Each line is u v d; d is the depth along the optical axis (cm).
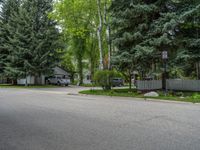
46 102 1177
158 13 1614
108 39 1897
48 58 3209
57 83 3775
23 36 3055
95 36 3525
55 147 441
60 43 3306
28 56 3120
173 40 1512
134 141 473
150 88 1817
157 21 1526
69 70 4728
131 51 1587
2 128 596
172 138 493
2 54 3369
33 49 3095
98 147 438
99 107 977
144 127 595
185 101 1171
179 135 516
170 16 1466
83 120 691
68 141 479
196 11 1403
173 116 749
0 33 3362
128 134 528
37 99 1344
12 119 712
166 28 1444
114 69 1844
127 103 1132
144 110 885
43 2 3275
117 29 1756
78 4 2323
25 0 3306
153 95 1396
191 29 1583
